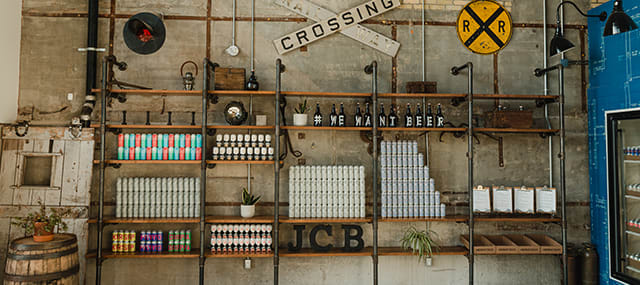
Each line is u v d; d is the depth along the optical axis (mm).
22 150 4285
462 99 4547
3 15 4211
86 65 4469
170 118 4324
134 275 4422
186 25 4578
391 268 4578
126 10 4531
